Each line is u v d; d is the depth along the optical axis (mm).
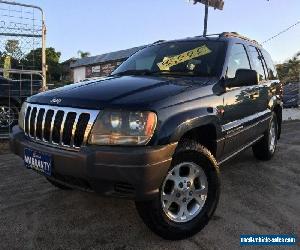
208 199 3199
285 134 8609
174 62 3951
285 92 15023
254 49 5055
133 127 2650
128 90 2971
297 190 4340
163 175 2705
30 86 7707
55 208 3652
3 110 7406
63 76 39469
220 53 3912
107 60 25781
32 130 3201
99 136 2682
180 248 2904
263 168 5281
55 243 2963
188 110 2961
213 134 3393
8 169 5012
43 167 2947
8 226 3256
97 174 2621
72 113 2840
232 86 3611
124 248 2891
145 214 2826
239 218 3480
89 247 2904
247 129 4215
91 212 3553
